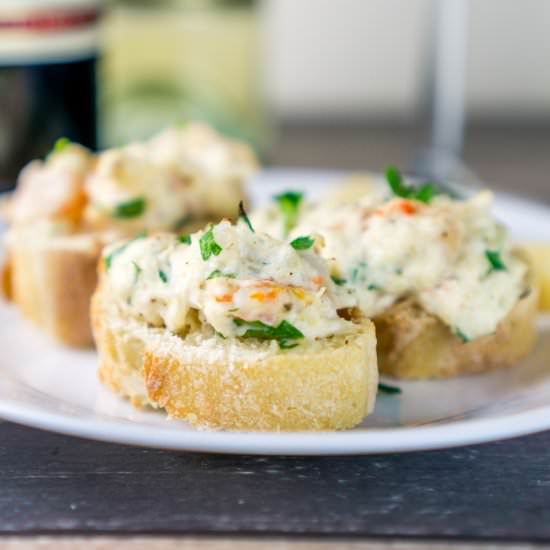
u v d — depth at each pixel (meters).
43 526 0.29
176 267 0.32
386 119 0.70
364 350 0.32
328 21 0.68
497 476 0.31
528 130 0.69
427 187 0.36
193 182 0.39
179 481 0.30
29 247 0.38
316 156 0.62
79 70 0.47
